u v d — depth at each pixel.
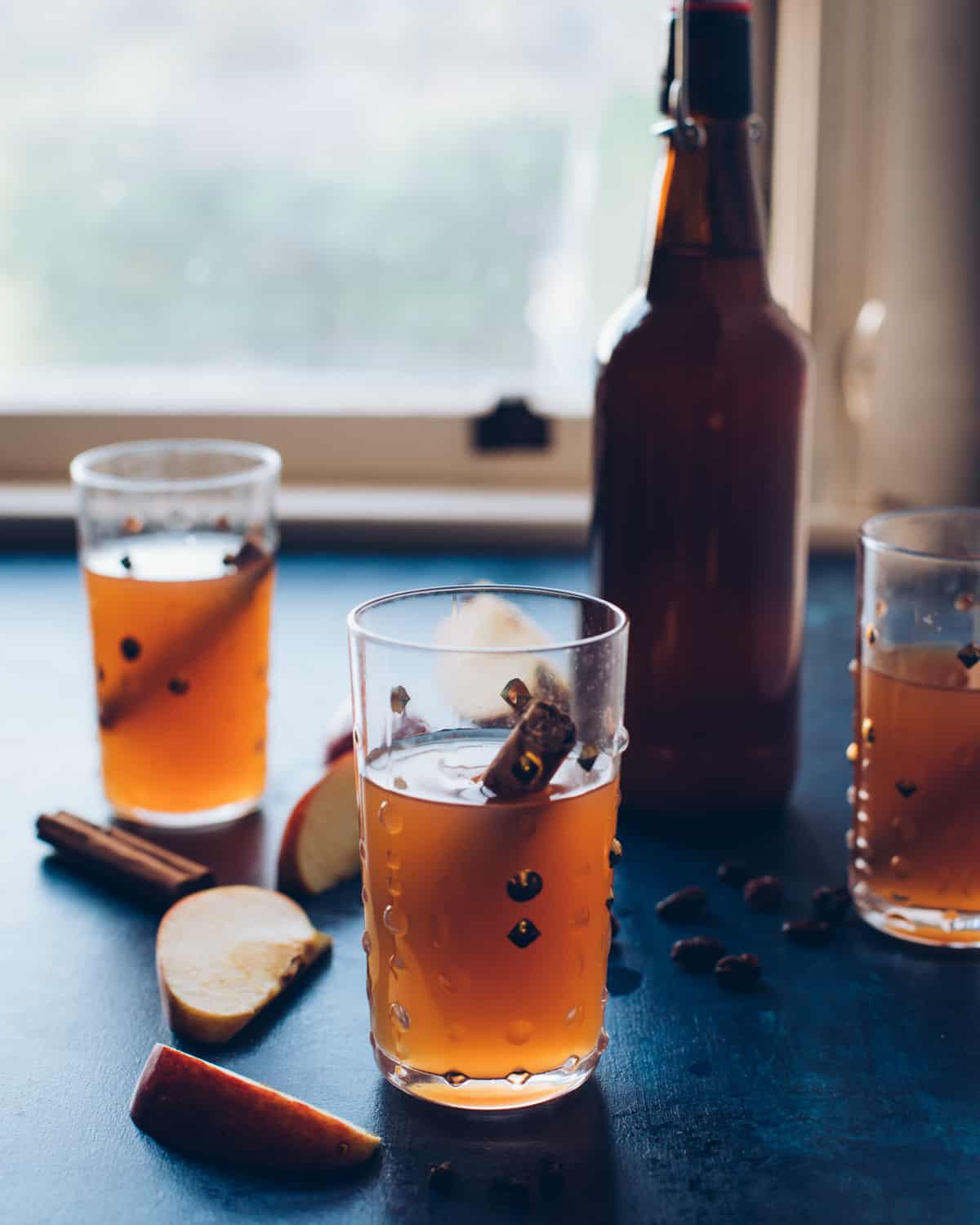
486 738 0.52
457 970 0.50
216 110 1.15
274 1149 0.50
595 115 1.14
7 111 1.15
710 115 0.63
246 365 1.21
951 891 0.59
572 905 0.51
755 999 0.57
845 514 1.09
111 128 1.16
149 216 1.18
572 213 1.17
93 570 0.67
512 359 1.20
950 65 0.99
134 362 1.21
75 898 0.64
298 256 1.18
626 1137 0.51
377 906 0.51
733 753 0.67
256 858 0.66
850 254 1.07
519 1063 0.51
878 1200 0.49
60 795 0.72
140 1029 0.56
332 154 1.16
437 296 1.19
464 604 0.55
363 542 1.06
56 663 0.87
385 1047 0.52
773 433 0.64
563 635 0.55
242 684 0.68
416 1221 0.48
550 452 1.15
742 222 0.64
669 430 0.64
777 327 0.64
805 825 0.69
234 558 0.67
